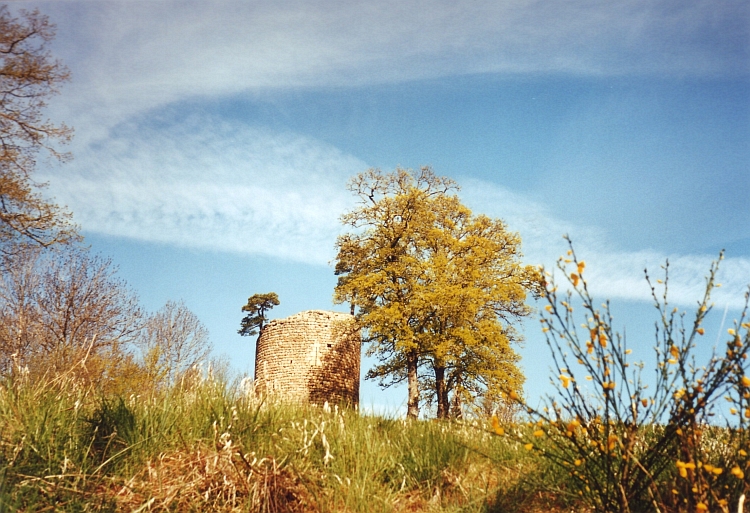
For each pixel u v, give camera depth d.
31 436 3.62
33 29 15.96
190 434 4.14
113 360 7.88
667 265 2.84
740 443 2.65
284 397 5.50
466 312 22.31
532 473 3.75
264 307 46.38
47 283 19.89
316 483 3.85
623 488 2.84
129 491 3.37
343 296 24.06
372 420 5.25
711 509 2.66
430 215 25.42
